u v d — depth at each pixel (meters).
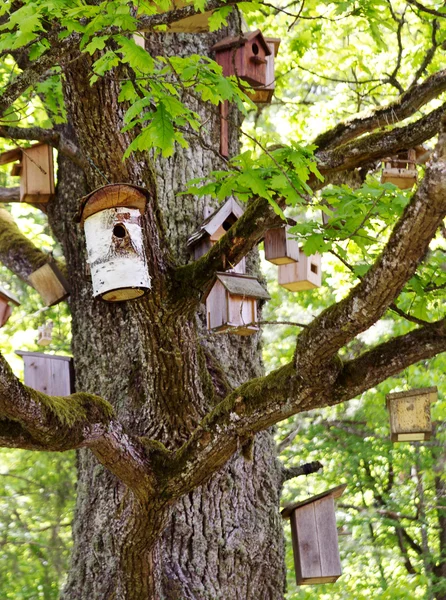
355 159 6.42
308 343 4.91
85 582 7.03
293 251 7.16
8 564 12.78
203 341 7.27
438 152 4.12
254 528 7.06
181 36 7.79
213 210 7.55
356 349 14.38
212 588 6.77
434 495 16.03
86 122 5.50
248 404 5.39
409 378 12.38
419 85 6.88
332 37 11.45
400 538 15.34
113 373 7.33
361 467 15.52
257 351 7.63
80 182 7.95
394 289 4.59
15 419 4.95
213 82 4.76
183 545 6.85
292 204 5.05
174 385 6.37
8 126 6.88
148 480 5.67
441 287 5.80
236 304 6.29
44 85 7.60
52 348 13.96
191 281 5.88
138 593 6.21
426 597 14.22
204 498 6.98
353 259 10.55
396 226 4.43
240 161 5.30
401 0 10.80
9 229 8.56
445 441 14.43
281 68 12.28
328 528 7.34
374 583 14.70
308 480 15.83
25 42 4.30
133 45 4.32
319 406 5.22
